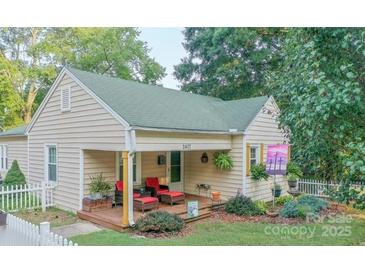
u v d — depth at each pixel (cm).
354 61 438
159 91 1369
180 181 1427
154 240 787
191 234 853
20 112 2488
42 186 1152
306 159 552
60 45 2420
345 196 450
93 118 1008
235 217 1059
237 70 2355
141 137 909
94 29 2433
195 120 1151
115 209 1066
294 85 507
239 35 2177
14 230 674
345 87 395
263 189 1332
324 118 407
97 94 992
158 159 1343
